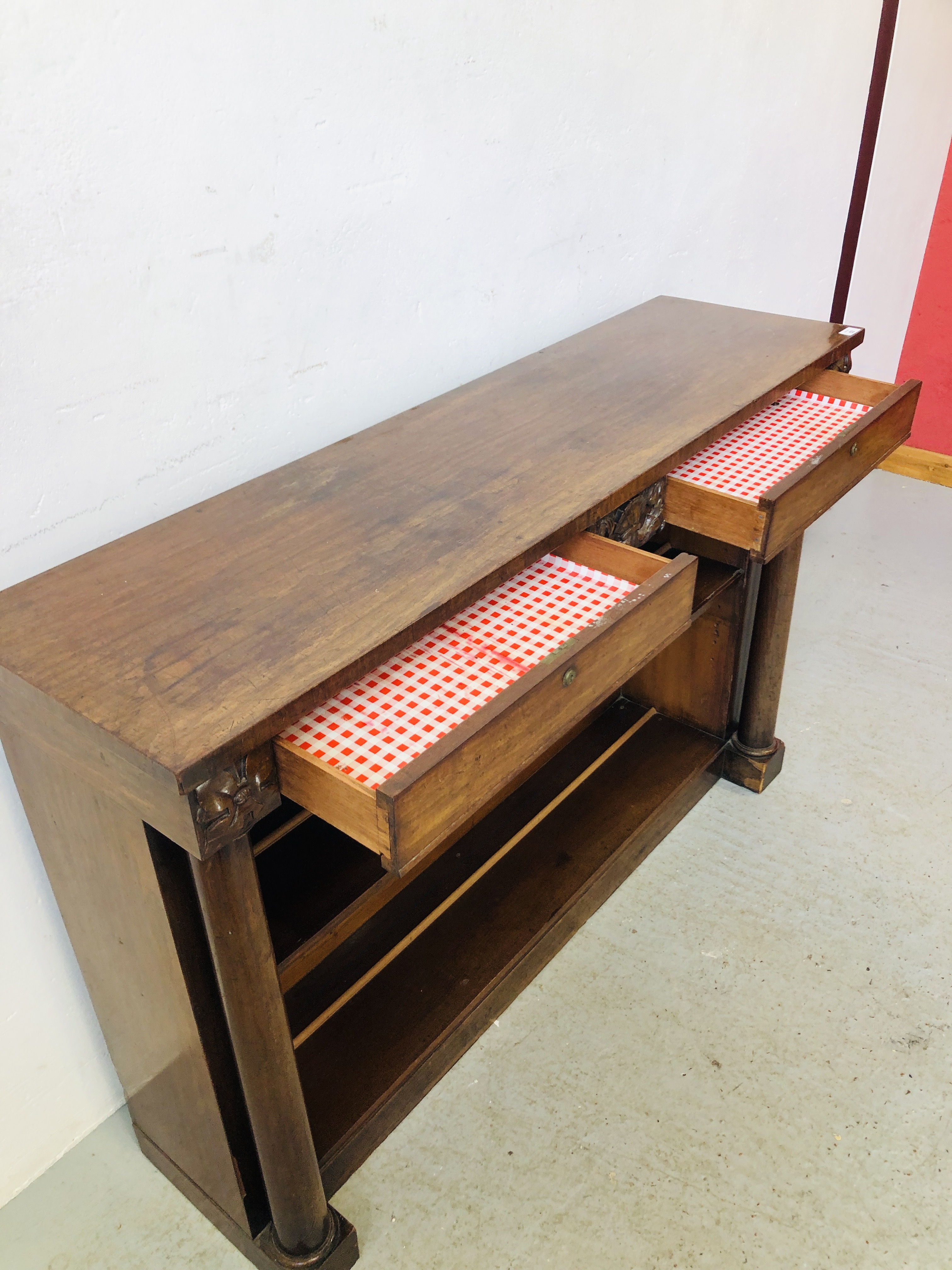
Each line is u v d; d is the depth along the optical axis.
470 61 1.64
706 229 2.39
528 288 1.96
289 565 1.28
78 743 1.07
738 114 2.31
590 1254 1.50
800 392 1.98
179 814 1.00
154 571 1.28
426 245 1.71
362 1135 1.56
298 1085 1.30
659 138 2.11
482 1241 1.52
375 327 1.68
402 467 1.51
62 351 1.26
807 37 2.40
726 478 1.69
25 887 1.44
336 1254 1.46
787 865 2.12
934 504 3.46
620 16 1.88
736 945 1.96
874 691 2.61
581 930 2.00
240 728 1.00
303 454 1.64
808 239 2.79
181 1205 1.59
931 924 1.99
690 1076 1.73
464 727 1.08
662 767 2.19
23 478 1.27
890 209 3.09
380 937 1.80
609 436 1.58
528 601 1.42
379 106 1.53
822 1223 1.52
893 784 2.33
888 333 3.41
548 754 2.22
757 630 2.11
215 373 1.45
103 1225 1.57
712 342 1.95
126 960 1.32
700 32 2.08
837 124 2.67
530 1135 1.66
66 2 1.13
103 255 1.26
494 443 1.57
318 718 1.21
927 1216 1.53
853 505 3.45
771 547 1.56
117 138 1.23
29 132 1.15
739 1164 1.60
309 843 1.48
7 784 1.35
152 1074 1.46
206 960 1.23
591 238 2.06
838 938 1.97
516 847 2.00
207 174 1.34
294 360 1.56
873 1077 1.72
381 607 1.19
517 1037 1.81
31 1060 1.56
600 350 1.93
